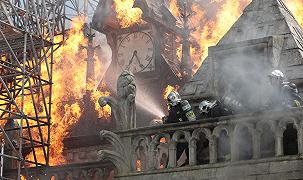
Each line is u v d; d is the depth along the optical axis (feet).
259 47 108.58
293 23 115.34
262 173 95.30
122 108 108.78
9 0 161.99
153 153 104.88
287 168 93.86
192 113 105.81
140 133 106.42
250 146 99.91
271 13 114.21
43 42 165.78
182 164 109.60
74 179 122.42
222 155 102.27
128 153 107.04
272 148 99.25
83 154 174.70
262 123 96.58
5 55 173.27
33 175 134.21
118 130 108.06
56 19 178.81
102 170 119.65
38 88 173.47
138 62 183.52
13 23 166.91
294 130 98.68
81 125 185.26
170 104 107.45
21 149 147.43
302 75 105.40
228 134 98.89
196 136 101.55
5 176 141.59
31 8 169.78
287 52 108.58
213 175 98.78
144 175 104.47
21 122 150.92
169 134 104.12
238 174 96.84
